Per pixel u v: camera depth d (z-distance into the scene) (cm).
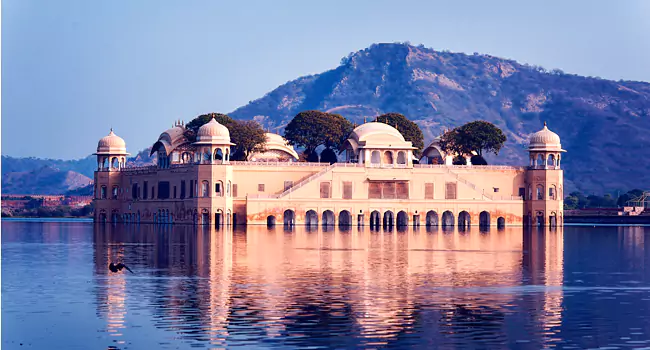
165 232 15800
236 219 18425
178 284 8038
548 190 19700
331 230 16762
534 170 19800
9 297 7350
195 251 11275
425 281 8338
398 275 8769
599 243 13962
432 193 19038
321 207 18425
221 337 5938
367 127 19612
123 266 7419
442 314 6688
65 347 5734
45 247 12125
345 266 9500
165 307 6894
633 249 12638
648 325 6372
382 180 18775
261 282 8181
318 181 18488
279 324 6306
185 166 18838
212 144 18438
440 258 10562
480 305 7062
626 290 7944
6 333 6078
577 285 8244
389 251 11475
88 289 7750
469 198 19150
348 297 7356
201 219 18238
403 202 18812
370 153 19250
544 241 14175
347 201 18550
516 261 10381
